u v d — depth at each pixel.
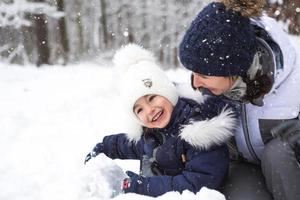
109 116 4.71
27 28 12.22
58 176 2.91
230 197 1.91
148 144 2.06
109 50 17.36
